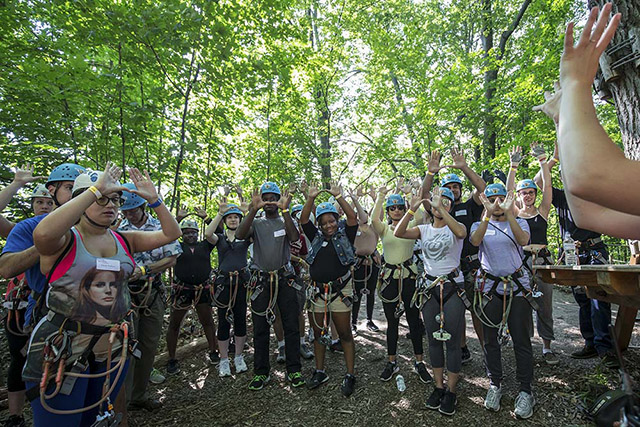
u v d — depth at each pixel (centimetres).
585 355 396
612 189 71
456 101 906
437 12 1216
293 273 397
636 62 274
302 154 994
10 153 489
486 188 378
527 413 292
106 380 190
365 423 310
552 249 1020
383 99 1235
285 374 409
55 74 445
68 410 183
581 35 86
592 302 379
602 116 968
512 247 320
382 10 1180
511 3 1103
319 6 1144
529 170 930
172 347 419
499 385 314
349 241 376
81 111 516
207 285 426
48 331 183
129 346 210
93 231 201
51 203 343
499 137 930
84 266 189
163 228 230
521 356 305
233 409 341
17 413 288
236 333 424
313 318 379
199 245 431
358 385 374
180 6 466
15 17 447
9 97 460
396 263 395
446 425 296
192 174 623
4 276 201
